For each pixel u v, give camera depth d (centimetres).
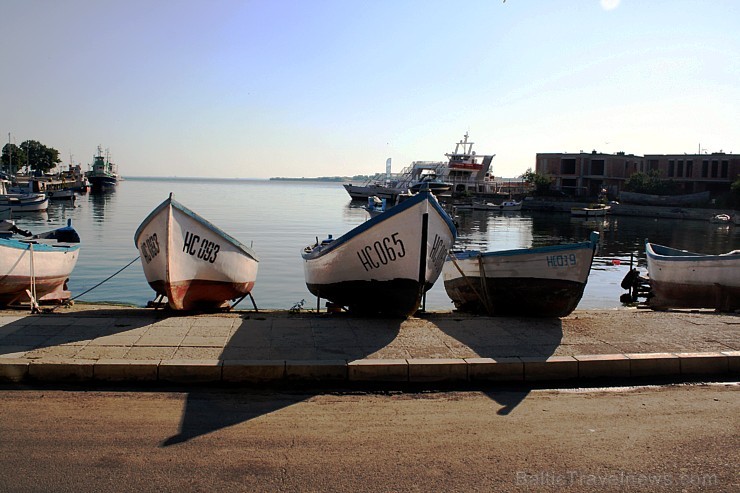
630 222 5984
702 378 721
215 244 1017
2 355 671
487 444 509
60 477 434
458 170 8725
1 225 2186
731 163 6900
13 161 11206
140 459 466
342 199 10450
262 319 898
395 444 506
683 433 539
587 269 986
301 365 670
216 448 490
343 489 429
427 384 682
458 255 1247
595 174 8219
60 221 4409
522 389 670
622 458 487
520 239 4225
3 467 446
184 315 955
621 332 862
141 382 654
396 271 956
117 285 1859
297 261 2597
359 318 941
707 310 1155
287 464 465
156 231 970
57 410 563
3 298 1105
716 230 5131
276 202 8712
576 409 600
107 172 10862
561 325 907
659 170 7500
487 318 965
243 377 663
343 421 557
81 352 693
